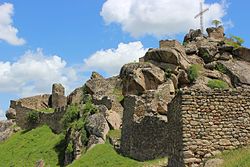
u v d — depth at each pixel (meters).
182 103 19.61
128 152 38.78
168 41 58.97
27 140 67.56
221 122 19.52
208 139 19.34
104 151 42.56
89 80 65.31
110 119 50.53
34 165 55.53
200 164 18.98
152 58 57.72
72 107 60.78
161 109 42.84
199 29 73.50
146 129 35.31
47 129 69.62
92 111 54.16
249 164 16.91
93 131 49.28
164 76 54.31
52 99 80.88
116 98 55.97
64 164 51.44
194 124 19.44
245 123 19.53
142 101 40.38
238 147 19.28
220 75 57.84
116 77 64.12
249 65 60.91
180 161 19.47
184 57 58.16
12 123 79.44
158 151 32.50
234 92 19.81
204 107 19.62
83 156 43.91
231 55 61.88
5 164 60.38
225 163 17.95
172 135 21.02
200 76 56.31
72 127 53.81
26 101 80.50
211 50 62.12
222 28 70.38
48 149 58.53
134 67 57.28
